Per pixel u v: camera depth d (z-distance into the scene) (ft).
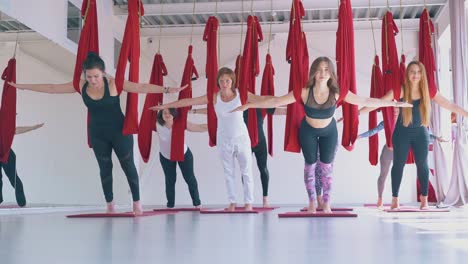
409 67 16.40
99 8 27.53
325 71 13.41
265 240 7.18
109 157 14.87
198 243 6.82
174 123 19.52
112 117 14.32
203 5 28.94
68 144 22.89
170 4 29.07
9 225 10.71
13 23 18.95
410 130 16.44
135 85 14.23
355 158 31.45
